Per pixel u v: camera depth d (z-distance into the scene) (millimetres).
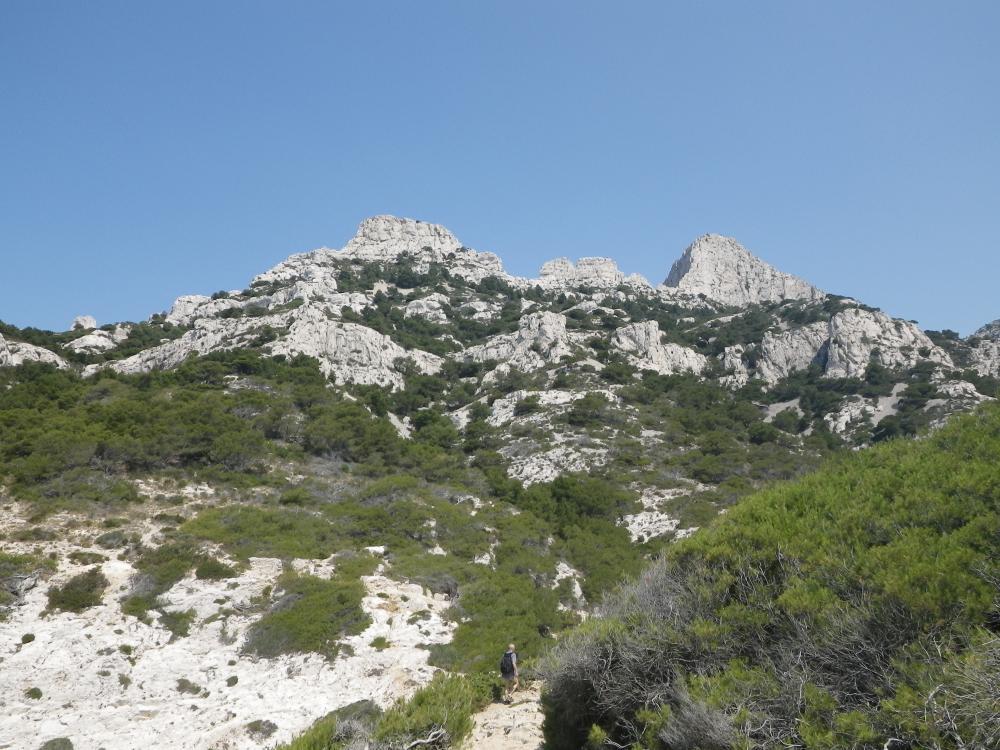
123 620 23797
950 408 71812
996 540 7012
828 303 118062
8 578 24297
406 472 47906
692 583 8422
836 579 7262
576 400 69500
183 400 49719
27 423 40344
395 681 21641
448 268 145750
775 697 6469
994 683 5258
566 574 34406
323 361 72000
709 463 53906
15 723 18484
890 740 5449
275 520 33531
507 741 10586
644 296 145750
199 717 19250
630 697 7852
